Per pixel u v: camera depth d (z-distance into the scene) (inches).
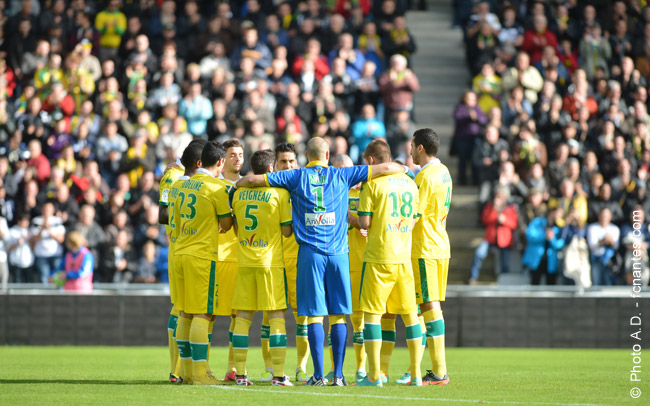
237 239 1121.4
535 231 2186.3
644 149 2409.0
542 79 2556.6
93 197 2182.6
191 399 903.7
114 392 976.3
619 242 2222.0
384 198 1020.5
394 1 2704.2
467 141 2439.7
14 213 2217.0
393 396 922.1
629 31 2694.4
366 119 2354.8
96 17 2591.0
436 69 2886.3
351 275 1134.4
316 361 1027.3
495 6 2736.2
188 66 2539.4
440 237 1063.0
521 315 2000.5
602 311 1990.7
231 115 2358.5
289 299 1172.5
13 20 2588.6
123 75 2516.0
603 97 2461.9
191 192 1062.4
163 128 2308.1
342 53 2519.7
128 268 2133.4
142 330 1982.0
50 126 2345.0
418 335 1042.1
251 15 2662.4
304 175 1039.0
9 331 1978.3
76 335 1982.0
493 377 1249.4
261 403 866.8
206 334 1057.5
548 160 2367.1
